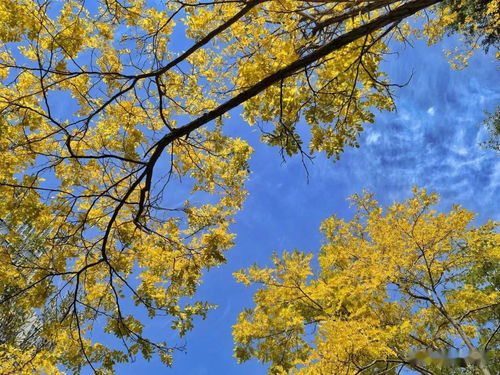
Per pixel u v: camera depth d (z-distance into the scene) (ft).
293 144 13.87
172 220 16.67
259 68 13.44
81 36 14.43
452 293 20.90
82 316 14.97
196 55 16.90
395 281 19.62
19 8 12.62
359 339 14.99
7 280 13.78
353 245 21.31
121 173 16.10
